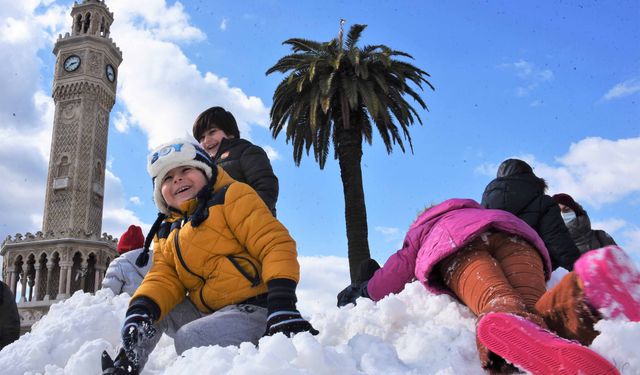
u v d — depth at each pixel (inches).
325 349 71.7
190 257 89.4
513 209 145.1
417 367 73.1
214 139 149.2
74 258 1931.6
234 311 86.7
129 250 187.9
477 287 80.7
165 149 93.4
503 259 86.7
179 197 93.3
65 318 108.7
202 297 91.1
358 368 73.6
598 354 55.6
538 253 89.4
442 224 93.2
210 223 89.3
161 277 90.3
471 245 87.7
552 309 67.4
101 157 2133.4
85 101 2111.2
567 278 66.0
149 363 97.2
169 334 95.8
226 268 88.7
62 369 87.0
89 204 2009.1
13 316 167.3
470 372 69.6
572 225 181.5
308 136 847.1
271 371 63.0
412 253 106.3
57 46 2182.6
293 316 79.6
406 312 95.5
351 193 735.1
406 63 783.7
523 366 60.7
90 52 2170.3
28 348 99.0
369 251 716.7
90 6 2282.2
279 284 81.8
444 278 91.0
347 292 151.3
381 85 735.1
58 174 2033.7
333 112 797.2
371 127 829.2
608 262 61.3
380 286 113.8
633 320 61.2
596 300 61.9
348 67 762.2
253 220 88.0
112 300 142.9
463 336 77.5
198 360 70.6
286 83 777.6
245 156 143.6
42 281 1900.8
